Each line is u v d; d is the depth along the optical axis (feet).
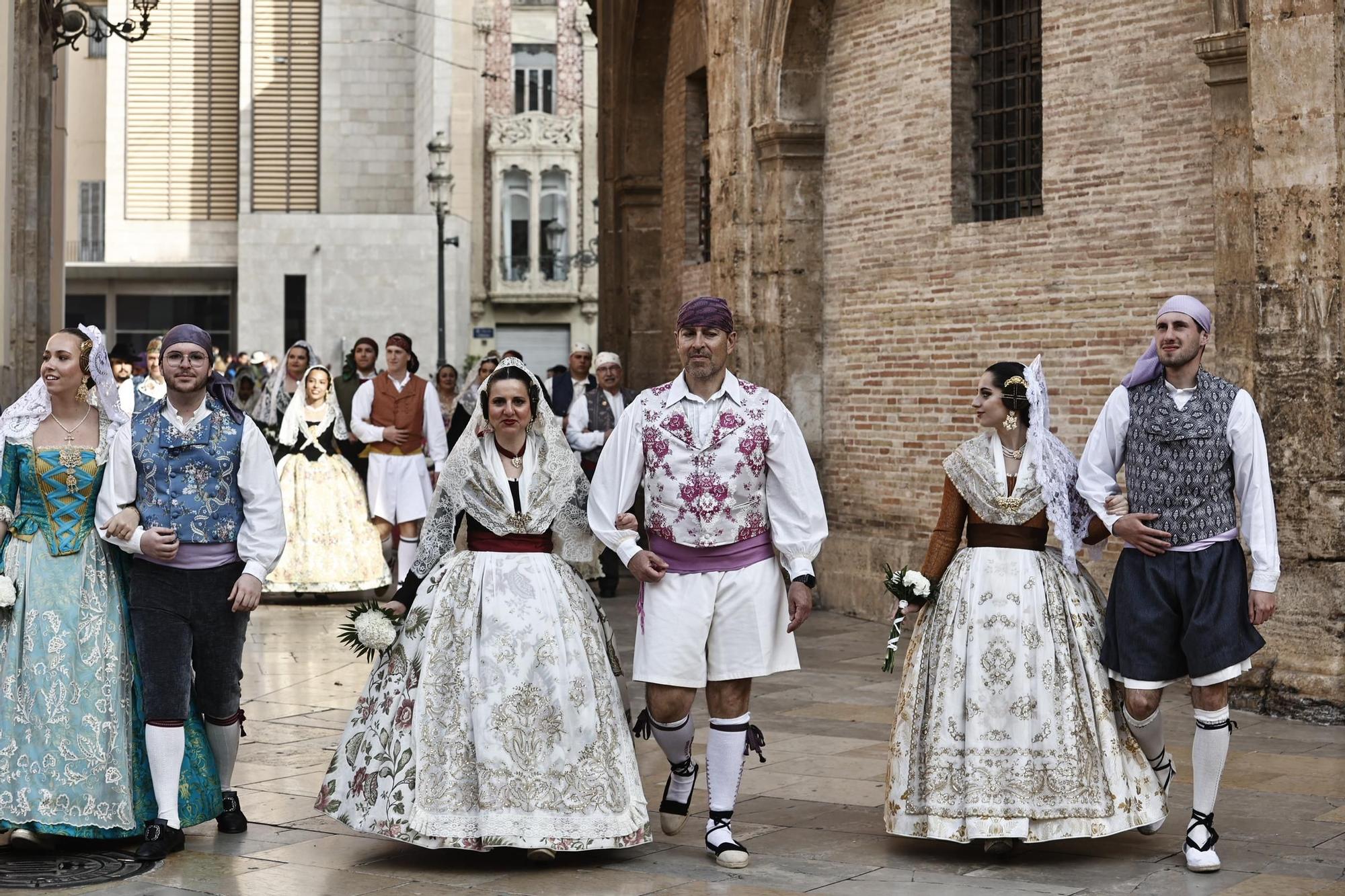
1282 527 32.32
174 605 22.33
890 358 47.75
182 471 22.33
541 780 21.48
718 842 21.90
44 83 67.21
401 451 49.42
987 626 22.40
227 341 172.45
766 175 51.57
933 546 23.39
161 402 22.63
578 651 22.08
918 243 46.42
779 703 34.17
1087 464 22.90
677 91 67.05
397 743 21.72
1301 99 31.81
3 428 22.43
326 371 50.90
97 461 22.48
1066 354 41.45
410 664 22.11
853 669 38.83
